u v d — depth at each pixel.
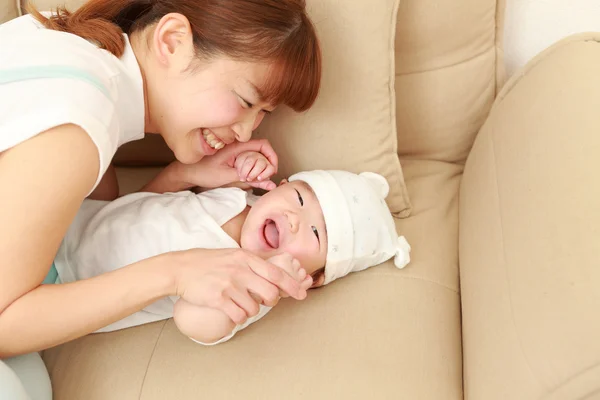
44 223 0.64
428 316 0.86
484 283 0.79
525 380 0.61
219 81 0.78
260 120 0.89
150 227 0.87
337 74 0.94
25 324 0.66
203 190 1.04
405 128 1.11
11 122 0.65
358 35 0.92
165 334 0.82
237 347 0.79
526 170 0.79
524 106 0.89
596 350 0.55
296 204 0.90
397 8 0.92
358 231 0.90
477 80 1.07
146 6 0.85
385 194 0.99
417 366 0.79
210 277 0.72
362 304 0.87
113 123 0.72
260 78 0.79
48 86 0.68
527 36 1.17
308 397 0.74
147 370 0.76
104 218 0.89
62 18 0.84
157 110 0.84
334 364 0.77
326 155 1.00
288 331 0.82
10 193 0.62
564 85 0.83
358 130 0.98
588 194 0.67
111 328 0.81
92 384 0.75
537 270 0.67
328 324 0.83
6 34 0.79
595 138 0.72
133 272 0.71
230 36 0.77
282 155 1.01
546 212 0.70
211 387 0.75
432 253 0.97
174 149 0.88
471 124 1.12
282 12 0.79
